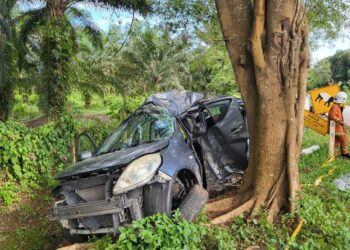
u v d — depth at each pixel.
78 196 4.70
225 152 6.71
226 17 5.87
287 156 5.46
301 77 5.62
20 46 14.30
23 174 8.12
